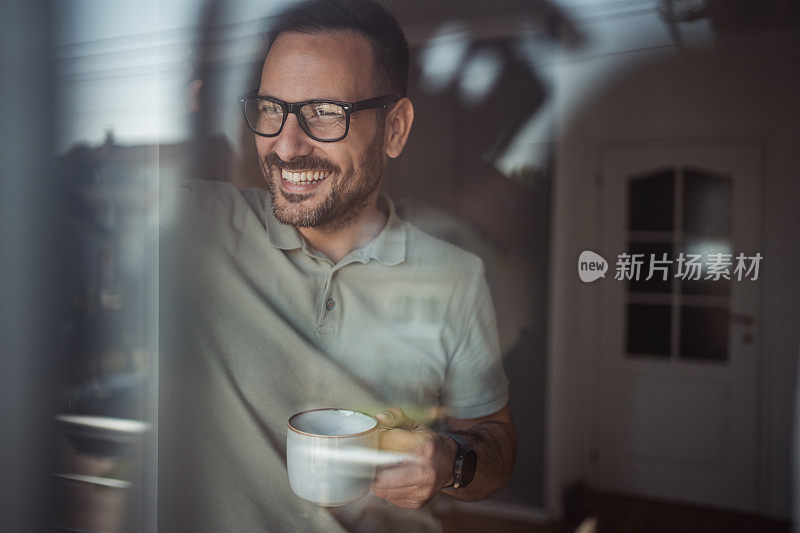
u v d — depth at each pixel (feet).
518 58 2.02
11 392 2.02
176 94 2.09
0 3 1.92
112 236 2.09
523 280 2.06
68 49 2.04
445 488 1.74
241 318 2.05
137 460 2.09
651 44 1.98
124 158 2.09
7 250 1.98
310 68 1.97
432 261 2.00
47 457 2.07
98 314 2.09
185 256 2.08
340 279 2.02
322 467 1.36
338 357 1.99
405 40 2.02
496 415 1.98
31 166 2.00
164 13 2.09
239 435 2.02
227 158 2.10
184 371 2.07
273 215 2.02
